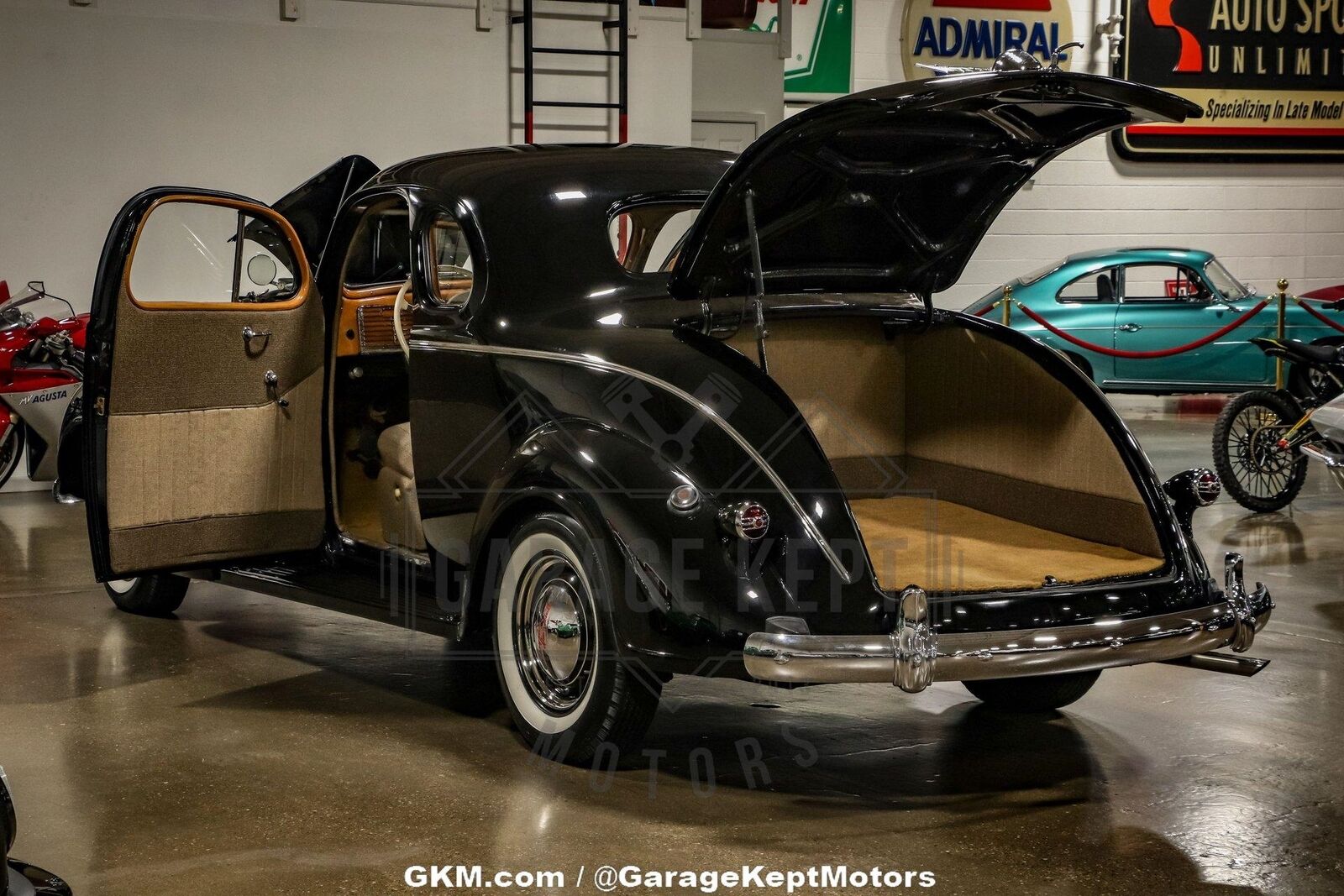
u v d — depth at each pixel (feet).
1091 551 12.39
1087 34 50.21
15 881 7.11
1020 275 50.52
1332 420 18.92
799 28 47.73
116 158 29.17
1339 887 9.39
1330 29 51.65
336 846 9.94
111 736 12.50
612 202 13.09
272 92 30.27
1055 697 13.28
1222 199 51.80
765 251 12.32
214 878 9.36
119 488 13.99
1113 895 9.23
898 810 10.80
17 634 16.22
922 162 11.93
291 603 18.12
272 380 14.87
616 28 32.91
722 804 10.87
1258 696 14.02
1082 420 12.80
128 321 13.75
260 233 16.71
